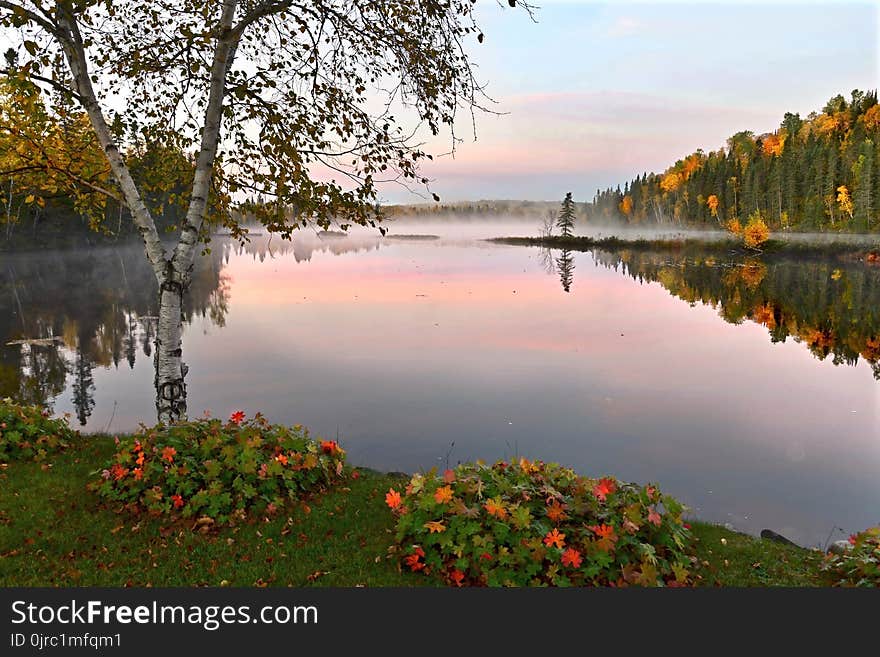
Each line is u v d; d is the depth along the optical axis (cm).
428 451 1252
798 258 8531
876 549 557
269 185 792
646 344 2672
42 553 546
